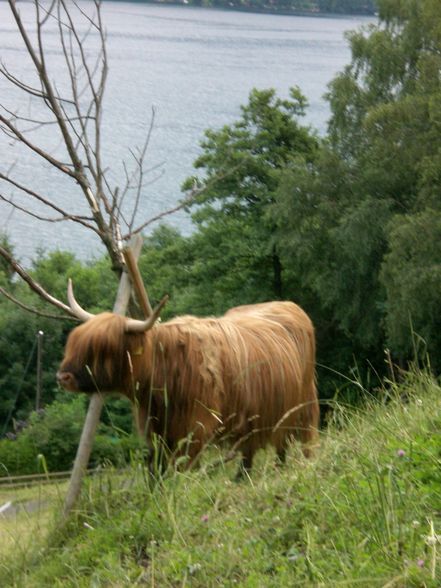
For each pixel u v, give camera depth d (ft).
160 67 503.20
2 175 26.58
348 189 107.24
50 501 25.75
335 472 20.54
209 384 25.50
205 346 25.84
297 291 123.03
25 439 89.30
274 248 116.37
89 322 24.29
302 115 125.49
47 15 27.27
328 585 15.56
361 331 105.29
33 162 225.97
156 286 124.98
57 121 27.86
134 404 25.25
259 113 123.13
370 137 107.04
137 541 20.48
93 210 26.94
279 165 123.03
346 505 18.16
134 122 314.55
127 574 19.06
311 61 604.08
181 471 24.85
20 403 138.92
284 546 17.94
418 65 106.93
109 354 23.97
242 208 123.13
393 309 92.27
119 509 22.61
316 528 17.39
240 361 26.48
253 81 470.80
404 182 104.63
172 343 25.45
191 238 127.03
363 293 104.53
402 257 90.94
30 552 23.18
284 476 21.56
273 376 27.14
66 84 164.86
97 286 157.58
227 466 25.90
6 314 140.05
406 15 113.09
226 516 19.74
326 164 107.76
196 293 121.60
